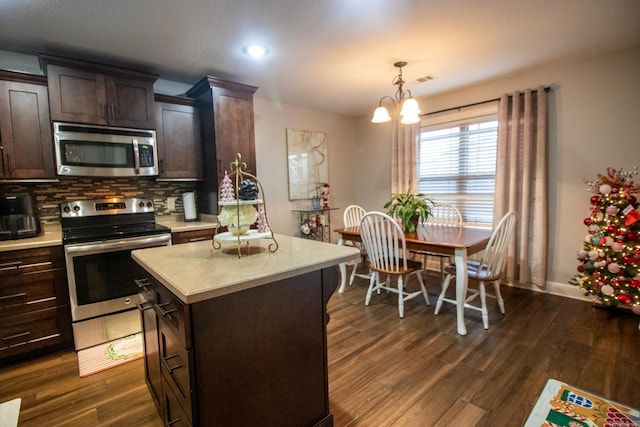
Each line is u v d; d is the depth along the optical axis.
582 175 3.07
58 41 2.35
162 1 1.88
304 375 1.43
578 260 3.08
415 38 2.46
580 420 1.57
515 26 2.32
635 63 2.75
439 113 4.07
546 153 3.24
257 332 1.25
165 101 3.04
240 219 1.45
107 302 2.47
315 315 1.45
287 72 3.09
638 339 2.32
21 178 2.36
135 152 2.76
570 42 2.62
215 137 3.06
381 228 2.94
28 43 2.37
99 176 2.71
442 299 2.82
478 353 2.21
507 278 3.59
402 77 3.31
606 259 2.65
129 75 2.73
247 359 1.23
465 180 3.98
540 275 3.30
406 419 1.61
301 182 4.47
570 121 3.11
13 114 2.32
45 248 2.26
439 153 4.18
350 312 2.95
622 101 2.83
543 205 3.24
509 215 2.54
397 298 3.27
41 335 2.27
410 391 1.83
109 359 2.26
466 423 1.57
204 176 3.30
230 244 1.83
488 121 3.71
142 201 3.11
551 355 2.15
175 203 3.43
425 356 2.19
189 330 1.08
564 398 1.73
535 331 2.50
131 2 1.88
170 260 1.48
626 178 2.73
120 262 2.52
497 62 3.01
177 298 1.13
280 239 1.94
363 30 2.31
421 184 4.41
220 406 1.16
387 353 2.24
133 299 2.58
